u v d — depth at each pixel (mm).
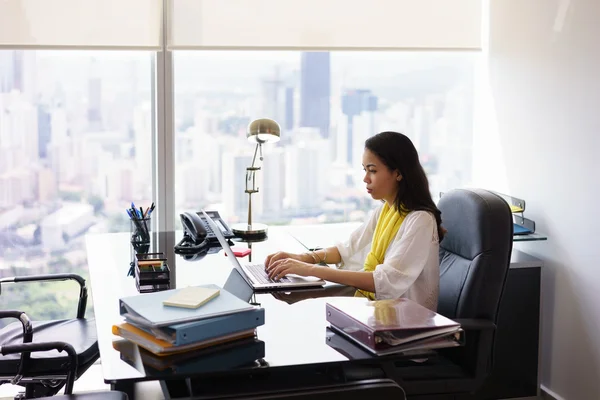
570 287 3135
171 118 3582
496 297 2482
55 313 3674
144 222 3166
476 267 2479
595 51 2893
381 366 2234
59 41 3350
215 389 1904
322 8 3561
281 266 2566
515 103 3480
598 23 2867
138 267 2604
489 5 3668
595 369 3008
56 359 2545
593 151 2938
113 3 3379
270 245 3148
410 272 2529
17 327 2912
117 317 2158
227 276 2617
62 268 3666
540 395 3340
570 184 3094
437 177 3953
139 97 3604
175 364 1785
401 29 3646
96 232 3674
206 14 3471
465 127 3938
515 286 3176
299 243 3205
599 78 2879
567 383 3188
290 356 1849
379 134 2705
